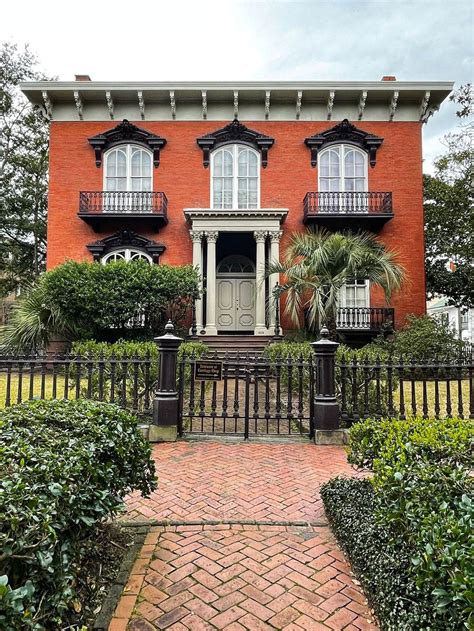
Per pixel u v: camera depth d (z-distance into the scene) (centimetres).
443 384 997
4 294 2283
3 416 266
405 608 191
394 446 257
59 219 1475
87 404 318
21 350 1121
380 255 1073
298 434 564
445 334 1211
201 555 279
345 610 227
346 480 354
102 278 1136
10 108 2039
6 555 146
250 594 239
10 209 2075
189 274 1228
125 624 213
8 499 158
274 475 423
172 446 516
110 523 315
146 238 1460
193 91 1451
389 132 1504
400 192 1487
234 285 1582
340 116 1514
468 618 131
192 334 1313
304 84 1427
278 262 1204
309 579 254
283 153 1502
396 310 1442
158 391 544
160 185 1492
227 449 505
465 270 1717
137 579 251
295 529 317
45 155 2097
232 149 1505
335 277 998
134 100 1492
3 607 124
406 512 196
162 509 348
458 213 1681
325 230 1470
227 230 1390
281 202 1485
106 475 247
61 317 1134
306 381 686
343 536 279
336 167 1506
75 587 225
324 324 1023
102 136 1470
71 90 1438
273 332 1353
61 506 187
